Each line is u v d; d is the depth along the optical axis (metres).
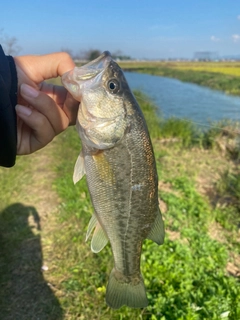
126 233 0.26
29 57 0.24
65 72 0.24
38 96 0.21
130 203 0.25
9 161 0.21
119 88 0.24
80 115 0.24
